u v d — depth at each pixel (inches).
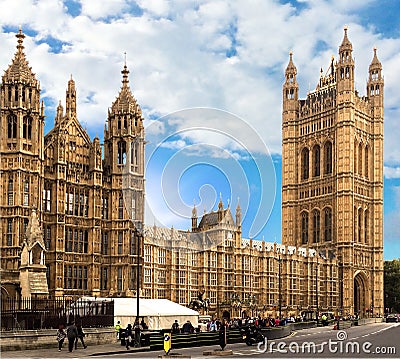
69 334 2101.4
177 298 5580.7
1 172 3339.1
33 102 3444.9
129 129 3885.3
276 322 4138.8
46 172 3599.9
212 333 2682.1
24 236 3221.0
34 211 3211.1
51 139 3673.7
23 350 2162.9
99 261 3750.0
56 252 3553.2
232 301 6028.5
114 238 3826.3
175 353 2145.7
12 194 3339.1
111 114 3941.9
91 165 3791.8
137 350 2279.8
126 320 3006.9
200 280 6033.5
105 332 2583.7
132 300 3225.9
